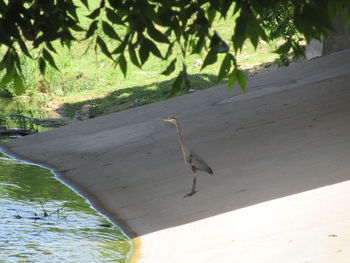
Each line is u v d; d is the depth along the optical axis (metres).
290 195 19.27
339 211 16.47
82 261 16.56
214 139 29.97
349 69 39.69
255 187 21.17
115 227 20.22
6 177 28.05
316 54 49.41
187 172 25.05
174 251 16.58
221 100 39.19
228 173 23.67
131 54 10.74
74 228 19.97
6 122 46.25
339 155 22.34
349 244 14.05
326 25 10.93
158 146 30.77
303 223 16.23
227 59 10.59
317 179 20.28
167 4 10.71
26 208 22.58
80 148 33.38
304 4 10.97
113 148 32.16
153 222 20.03
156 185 24.23
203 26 10.64
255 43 10.46
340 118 27.91
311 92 35.12
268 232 16.27
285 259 14.02
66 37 11.63
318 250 14.10
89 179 27.22
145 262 16.11
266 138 27.77
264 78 43.22
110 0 11.18
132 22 11.20
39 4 11.36
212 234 17.28
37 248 17.73
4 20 11.07
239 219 18.06
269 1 11.08
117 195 24.00
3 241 18.33
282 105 33.75
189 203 21.09
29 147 35.25
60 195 24.84
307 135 26.45
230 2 10.79
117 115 40.84
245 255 14.88
